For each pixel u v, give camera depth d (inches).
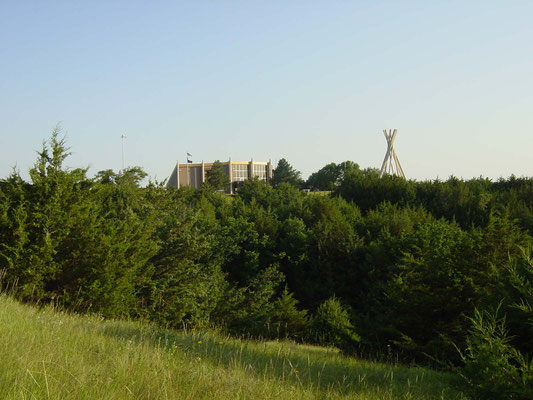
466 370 244.8
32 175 637.9
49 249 593.0
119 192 1121.4
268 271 1363.2
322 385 258.5
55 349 192.5
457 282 613.0
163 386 161.0
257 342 454.6
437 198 2393.0
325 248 1854.1
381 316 693.3
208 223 1626.5
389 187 2667.3
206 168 5103.3
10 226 583.8
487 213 2048.5
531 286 291.7
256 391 187.8
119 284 634.2
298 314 1212.5
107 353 214.4
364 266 1750.7
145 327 342.3
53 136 658.8
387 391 272.2
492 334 243.4
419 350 587.5
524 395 213.6
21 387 131.8
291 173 5841.5
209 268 1296.8
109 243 658.8
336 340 737.0
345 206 2475.4
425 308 617.0
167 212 1150.3
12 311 277.4
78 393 141.9
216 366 236.2
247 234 1963.6
